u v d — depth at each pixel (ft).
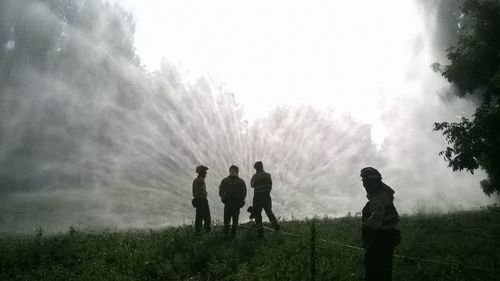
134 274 24.29
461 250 28.78
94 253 29.43
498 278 22.54
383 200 20.21
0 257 28.14
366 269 20.45
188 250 29.55
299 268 23.71
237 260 26.48
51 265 26.94
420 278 23.12
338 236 34.22
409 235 33.88
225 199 35.32
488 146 41.32
